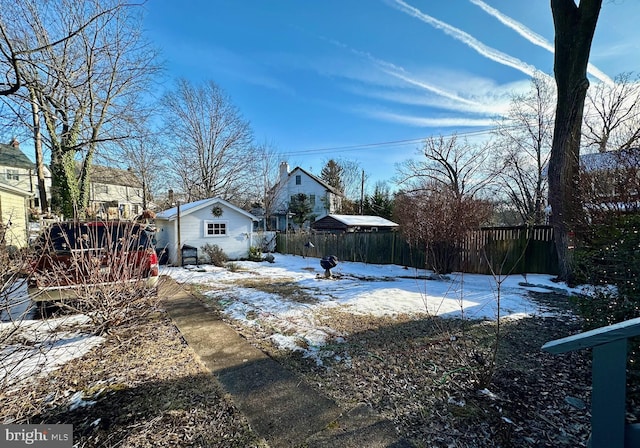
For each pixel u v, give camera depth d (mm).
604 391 1033
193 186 23031
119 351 3412
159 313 4879
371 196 27656
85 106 7676
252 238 14156
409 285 7332
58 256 4027
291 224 27516
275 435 2016
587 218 5047
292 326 4285
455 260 9086
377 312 4965
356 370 2957
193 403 2381
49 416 2207
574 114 6891
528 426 2055
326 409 2309
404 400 2420
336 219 18562
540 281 7543
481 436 1968
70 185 11836
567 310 5004
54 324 3977
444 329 4109
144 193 20344
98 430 2053
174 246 11539
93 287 3699
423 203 9141
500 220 18969
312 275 9023
